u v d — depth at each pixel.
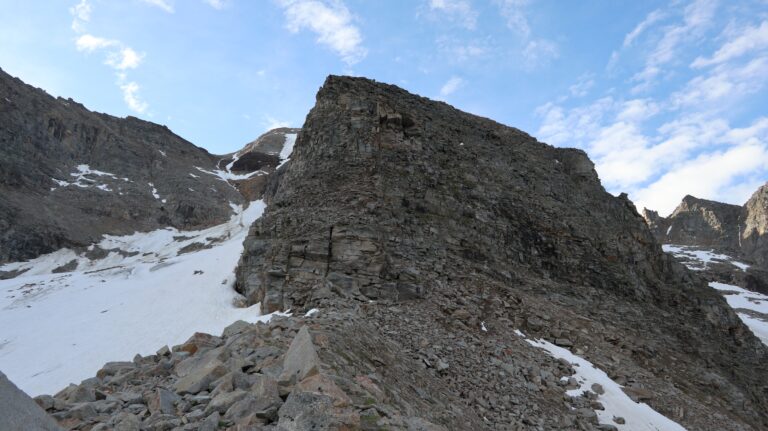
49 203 111.94
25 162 120.25
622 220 42.78
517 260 32.84
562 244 35.94
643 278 38.22
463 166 36.94
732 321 37.50
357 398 9.80
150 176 148.38
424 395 13.92
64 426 8.86
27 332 39.66
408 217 30.39
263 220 32.00
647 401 21.42
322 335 13.20
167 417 8.88
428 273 26.78
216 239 105.81
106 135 155.00
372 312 21.36
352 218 27.88
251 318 24.47
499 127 44.84
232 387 9.94
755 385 32.03
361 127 35.00
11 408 5.89
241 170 180.88
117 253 102.00
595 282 34.56
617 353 25.47
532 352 22.11
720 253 139.88
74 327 37.72
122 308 40.62
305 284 24.45
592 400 19.41
